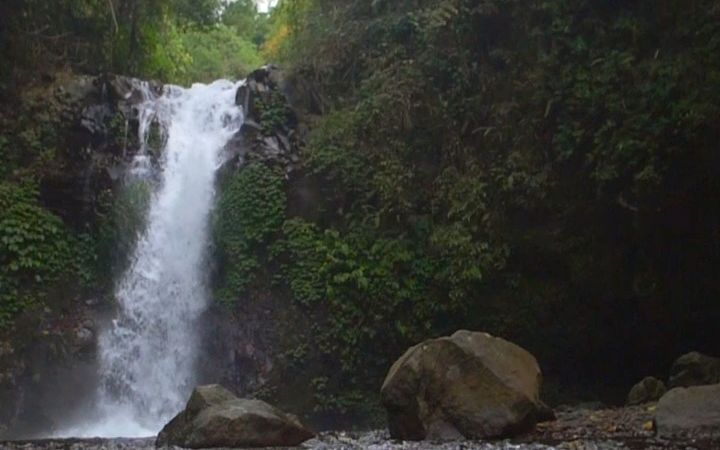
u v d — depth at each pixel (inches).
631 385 723.4
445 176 713.6
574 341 701.3
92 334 724.7
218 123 830.5
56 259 730.2
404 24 780.6
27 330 700.0
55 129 775.1
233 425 432.5
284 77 820.6
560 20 650.8
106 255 754.8
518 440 407.2
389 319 695.1
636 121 594.9
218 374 729.0
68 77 813.9
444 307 689.0
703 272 642.8
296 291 713.0
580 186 647.1
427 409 438.0
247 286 735.1
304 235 732.0
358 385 694.5
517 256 689.6
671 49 605.9
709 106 559.5
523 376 441.4
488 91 713.6
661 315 673.0
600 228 655.1
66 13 858.1
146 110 820.0
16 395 688.4
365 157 742.5
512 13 698.2
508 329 697.0
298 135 788.0
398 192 722.8
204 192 790.5
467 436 424.2
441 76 740.7
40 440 547.8
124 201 770.8
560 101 644.1
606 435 406.0
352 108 774.5
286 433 439.5
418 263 701.9
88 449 445.7
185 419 462.6
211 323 742.5
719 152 573.6
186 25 1088.2
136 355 740.0
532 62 681.6
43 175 756.0
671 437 389.4
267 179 759.7
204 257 765.9
